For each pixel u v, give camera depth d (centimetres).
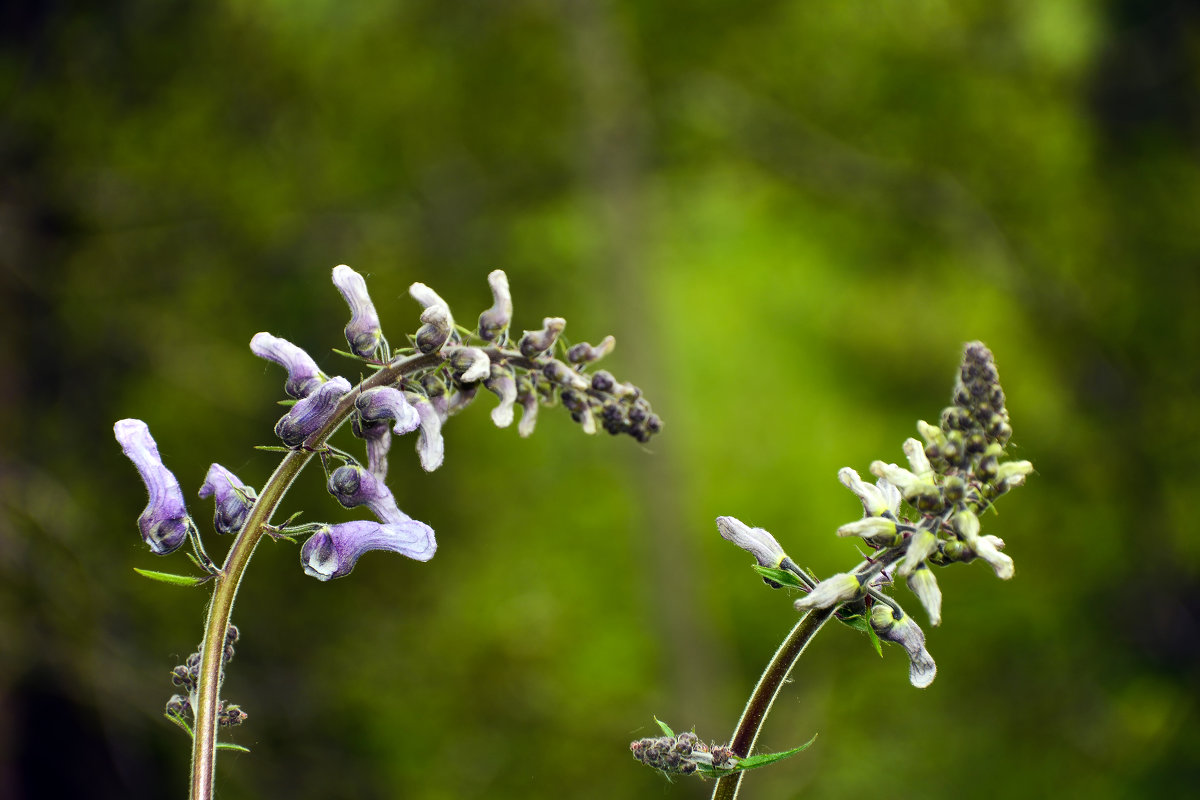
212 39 1439
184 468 1447
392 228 1512
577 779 1406
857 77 1550
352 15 1452
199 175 1438
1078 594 1609
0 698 1253
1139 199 1702
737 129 1536
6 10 1363
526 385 314
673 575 1405
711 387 1611
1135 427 1655
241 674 1446
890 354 1658
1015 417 1631
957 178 1608
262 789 1398
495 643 1480
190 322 1441
